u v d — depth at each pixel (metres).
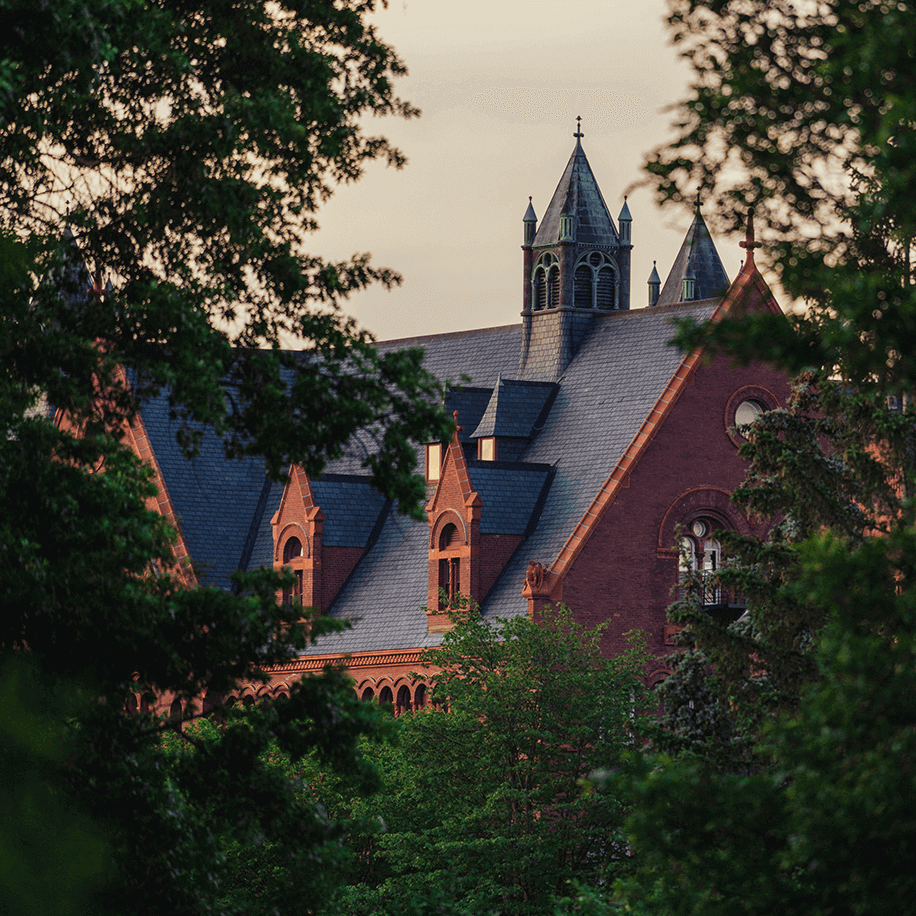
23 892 55.66
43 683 65.12
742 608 189.38
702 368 195.88
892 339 48.50
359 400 82.94
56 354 73.94
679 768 56.31
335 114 85.69
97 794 70.00
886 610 51.00
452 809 138.75
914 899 49.62
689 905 55.34
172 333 77.94
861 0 51.56
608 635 187.88
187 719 76.19
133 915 68.88
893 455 90.06
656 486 192.50
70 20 68.81
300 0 86.94
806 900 53.00
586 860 136.75
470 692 143.75
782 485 97.38
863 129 49.50
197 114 81.06
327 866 79.19
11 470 71.88
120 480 78.62
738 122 53.22
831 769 50.53
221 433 84.19
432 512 198.75
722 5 54.44
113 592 71.19
